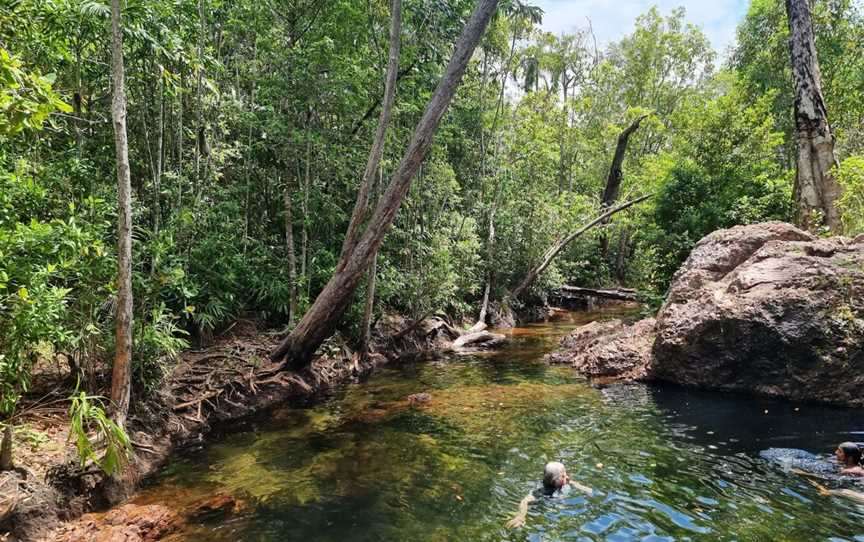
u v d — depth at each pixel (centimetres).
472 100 1725
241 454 592
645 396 804
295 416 743
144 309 581
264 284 979
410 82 1155
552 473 474
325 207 1066
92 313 528
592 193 2939
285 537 404
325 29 1002
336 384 938
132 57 630
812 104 1145
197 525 425
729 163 1306
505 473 525
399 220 1310
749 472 503
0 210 446
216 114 952
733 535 384
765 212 1210
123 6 538
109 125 710
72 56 576
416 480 513
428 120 837
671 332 863
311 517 438
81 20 532
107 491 458
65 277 487
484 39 1777
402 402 810
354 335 1098
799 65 1166
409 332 1253
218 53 1010
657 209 1379
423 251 1330
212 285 862
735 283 836
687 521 408
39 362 659
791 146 1823
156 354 609
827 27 1655
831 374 721
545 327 1720
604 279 2675
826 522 400
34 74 332
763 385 782
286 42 1004
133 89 708
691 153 1384
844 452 517
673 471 511
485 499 466
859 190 1002
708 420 673
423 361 1159
